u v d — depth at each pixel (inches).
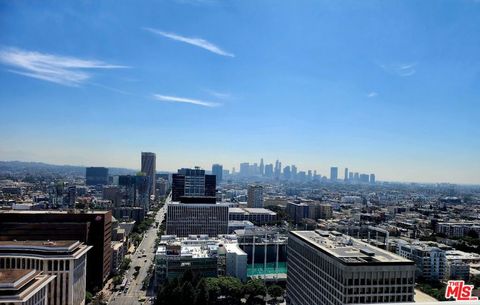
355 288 7765.8
